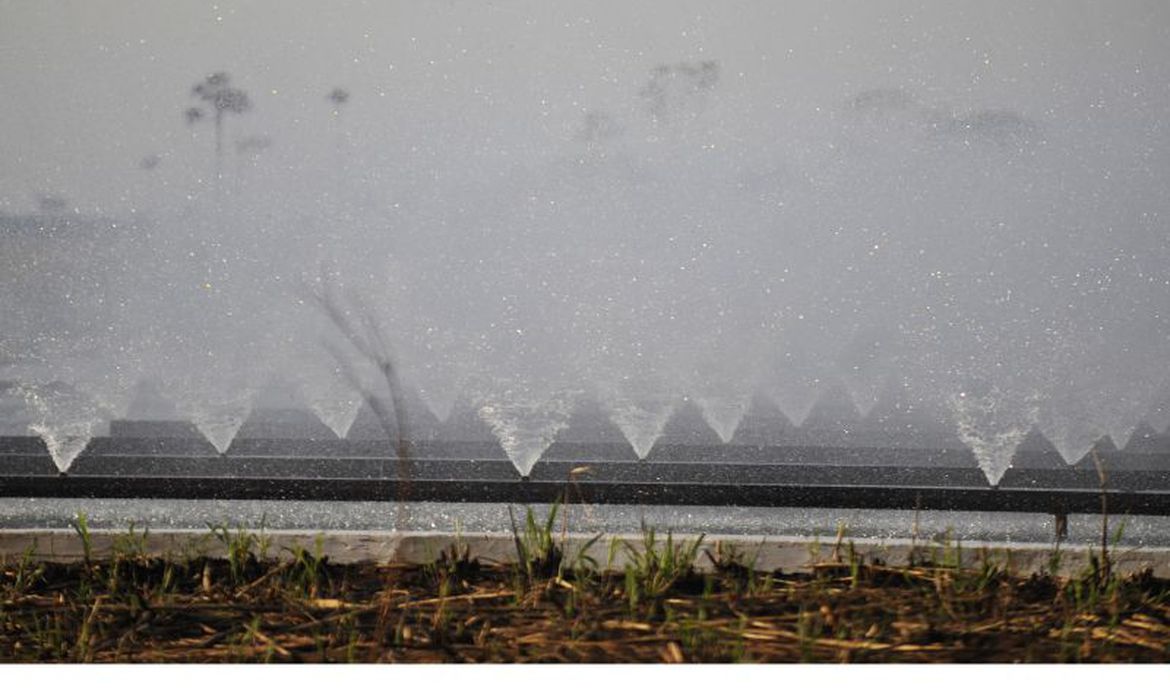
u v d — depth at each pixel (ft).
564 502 26.50
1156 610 22.43
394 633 21.29
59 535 24.84
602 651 20.52
